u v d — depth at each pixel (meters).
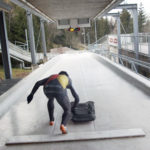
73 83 7.50
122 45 19.70
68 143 3.24
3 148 3.21
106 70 9.71
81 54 20.75
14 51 29.78
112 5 12.52
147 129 3.57
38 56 31.17
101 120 4.04
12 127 3.96
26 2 11.03
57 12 15.86
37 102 5.39
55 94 3.29
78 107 4.12
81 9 14.96
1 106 4.88
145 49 13.86
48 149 3.12
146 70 12.37
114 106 4.79
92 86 6.87
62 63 13.99
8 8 11.17
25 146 3.23
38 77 8.73
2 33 11.02
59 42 72.62
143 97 5.26
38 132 3.68
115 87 6.48
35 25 48.16
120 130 3.48
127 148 3.03
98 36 71.06
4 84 9.77
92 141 3.26
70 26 20.69
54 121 4.09
